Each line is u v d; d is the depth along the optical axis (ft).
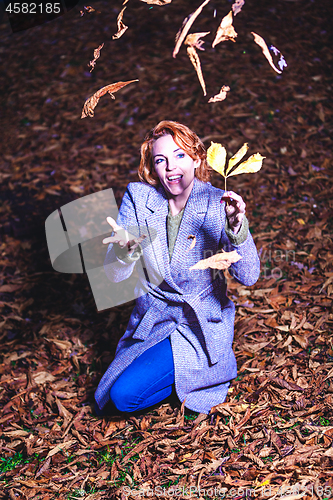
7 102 19.58
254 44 19.92
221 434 7.34
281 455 6.88
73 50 21.79
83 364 9.37
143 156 7.22
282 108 16.58
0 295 11.50
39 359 9.64
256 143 15.24
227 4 22.71
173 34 21.59
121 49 21.26
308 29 20.36
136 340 7.74
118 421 7.90
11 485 7.09
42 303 11.16
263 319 9.66
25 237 13.33
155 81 19.04
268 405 7.74
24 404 8.61
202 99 17.69
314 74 18.03
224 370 7.73
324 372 8.27
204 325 7.30
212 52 19.84
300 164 14.20
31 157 16.57
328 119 15.94
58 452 7.53
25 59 21.75
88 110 5.86
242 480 6.59
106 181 14.96
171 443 7.30
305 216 12.37
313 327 9.25
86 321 10.47
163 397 7.70
